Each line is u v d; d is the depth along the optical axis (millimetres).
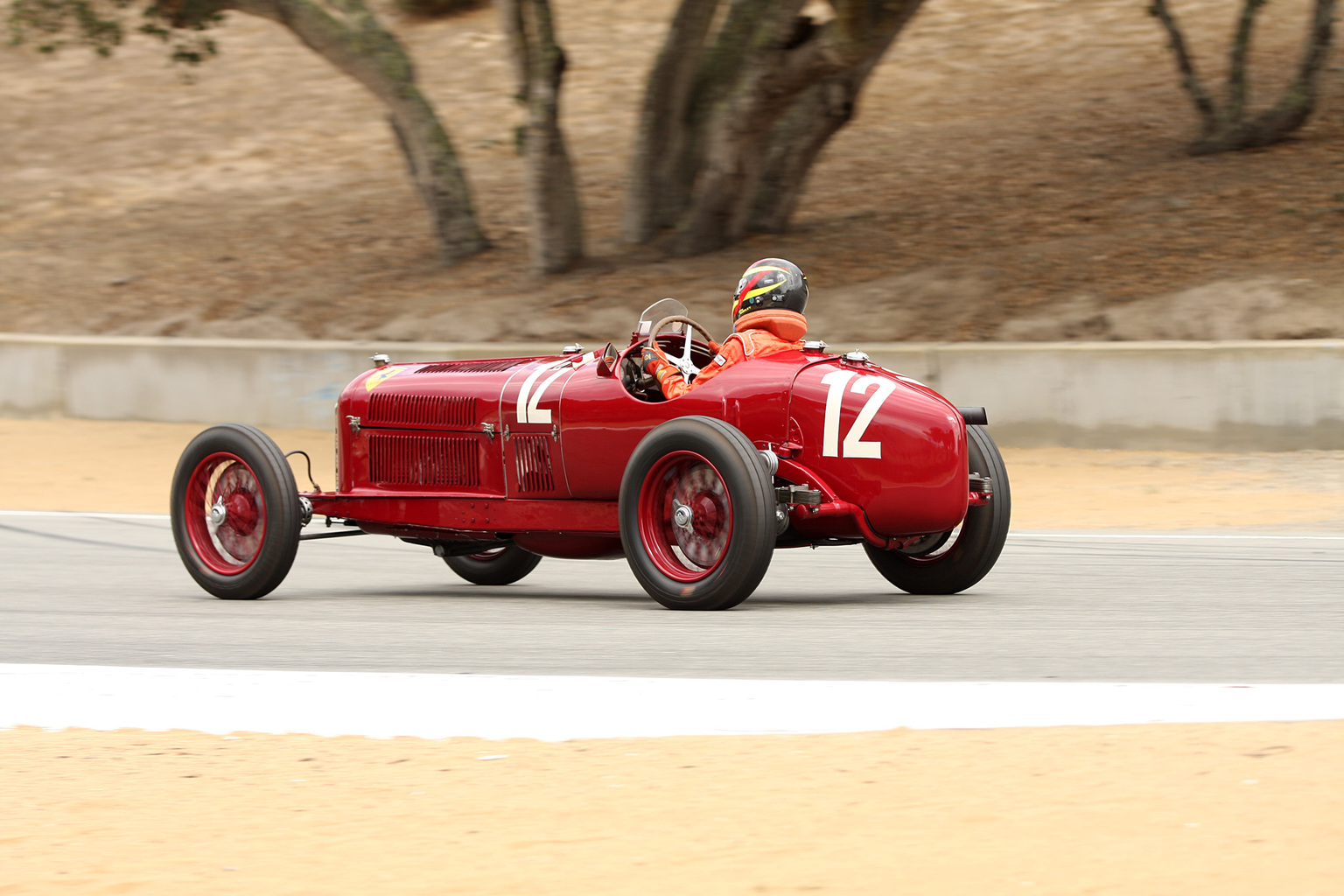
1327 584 20391
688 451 16906
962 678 12469
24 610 18406
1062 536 28766
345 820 8547
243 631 16156
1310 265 49656
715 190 59938
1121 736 10008
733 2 61500
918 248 58156
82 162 88312
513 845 7965
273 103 95750
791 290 18828
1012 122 76875
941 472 17578
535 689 11898
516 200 73688
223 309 61938
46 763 10031
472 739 10477
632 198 63219
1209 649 14195
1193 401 42875
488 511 19672
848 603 18500
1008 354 44906
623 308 54375
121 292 65625
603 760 9797
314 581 22656
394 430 20625
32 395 53812
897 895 7023
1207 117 66812
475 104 93188
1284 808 8203
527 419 19234
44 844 8164
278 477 19219
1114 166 66188
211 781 9477
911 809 8406
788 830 8078
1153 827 7949
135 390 52719
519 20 58156
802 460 17562
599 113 89062
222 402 51719
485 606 18781
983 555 18938
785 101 56312
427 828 8336
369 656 14125
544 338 53219
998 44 92250
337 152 86125
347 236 70250
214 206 78250
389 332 56062
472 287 59750
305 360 50719
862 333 50781
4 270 69938
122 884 7445
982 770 9211
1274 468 39969
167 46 107062
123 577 22672
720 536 17047
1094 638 15031
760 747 10016
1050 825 8023
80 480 42625
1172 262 52219
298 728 10906
